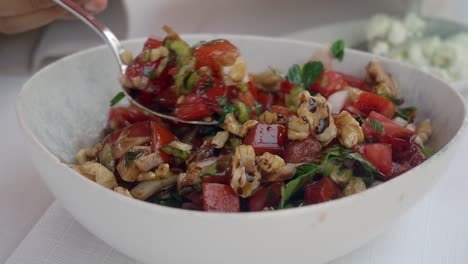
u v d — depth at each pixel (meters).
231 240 0.33
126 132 0.45
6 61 0.63
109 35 0.50
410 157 0.43
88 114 0.49
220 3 0.84
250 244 0.34
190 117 0.45
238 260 0.34
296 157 0.41
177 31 0.74
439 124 0.45
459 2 0.83
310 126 0.41
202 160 0.42
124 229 0.35
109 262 0.40
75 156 0.46
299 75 0.49
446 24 0.70
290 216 0.33
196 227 0.33
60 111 0.47
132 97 0.48
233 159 0.39
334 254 0.36
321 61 0.51
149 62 0.46
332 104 0.46
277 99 0.50
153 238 0.34
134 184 0.43
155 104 0.47
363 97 0.46
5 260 0.41
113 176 0.42
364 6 0.77
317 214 0.33
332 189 0.40
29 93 0.45
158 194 0.42
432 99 0.46
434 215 0.43
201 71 0.44
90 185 0.35
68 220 0.42
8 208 0.45
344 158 0.41
